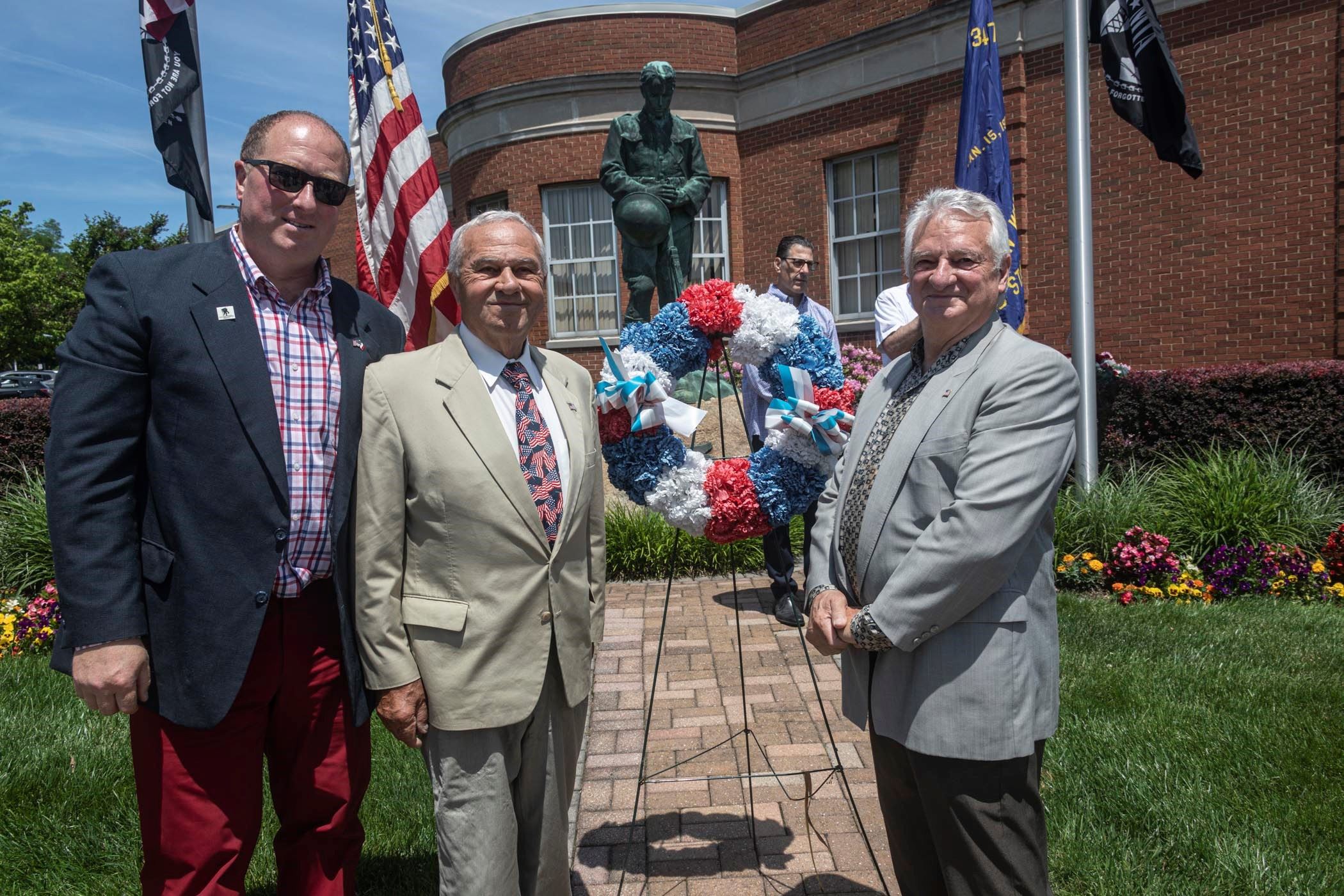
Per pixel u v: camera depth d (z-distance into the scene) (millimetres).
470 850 2088
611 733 3816
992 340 2014
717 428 7840
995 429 1880
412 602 2100
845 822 3076
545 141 13977
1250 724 3480
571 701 2236
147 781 2023
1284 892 2484
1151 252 9969
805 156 13219
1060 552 5969
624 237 9344
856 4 12555
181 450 1972
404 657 2062
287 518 2043
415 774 3338
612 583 6230
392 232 5652
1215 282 9531
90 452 1898
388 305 5699
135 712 2041
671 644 4891
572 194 14125
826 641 2092
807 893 2686
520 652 2111
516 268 2148
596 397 2811
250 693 2059
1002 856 1912
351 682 2119
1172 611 5078
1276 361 9148
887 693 2020
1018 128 10859
